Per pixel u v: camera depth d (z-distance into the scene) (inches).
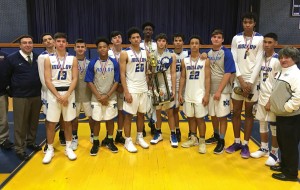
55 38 126.6
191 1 317.1
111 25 319.3
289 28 310.2
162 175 115.2
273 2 306.5
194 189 104.8
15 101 131.4
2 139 143.9
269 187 106.7
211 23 321.1
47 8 310.0
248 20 128.3
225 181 111.0
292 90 105.1
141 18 319.0
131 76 137.6
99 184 108.0
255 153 132.9
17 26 308.5
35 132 142.4
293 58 106.3
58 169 120.5
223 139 138.3
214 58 134.6
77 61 132.0
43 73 130.3
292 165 110.9
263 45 125.8
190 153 137.6
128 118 138.9
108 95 134.6
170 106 144.9
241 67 132.0
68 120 129.7
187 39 322.0
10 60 129.7
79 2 313.0
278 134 112.2
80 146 146.3
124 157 132.6
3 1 304.3
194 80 137.6
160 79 142.9
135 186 106.6
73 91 130.1
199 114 137.3
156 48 148.6
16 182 109.7
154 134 157.5
